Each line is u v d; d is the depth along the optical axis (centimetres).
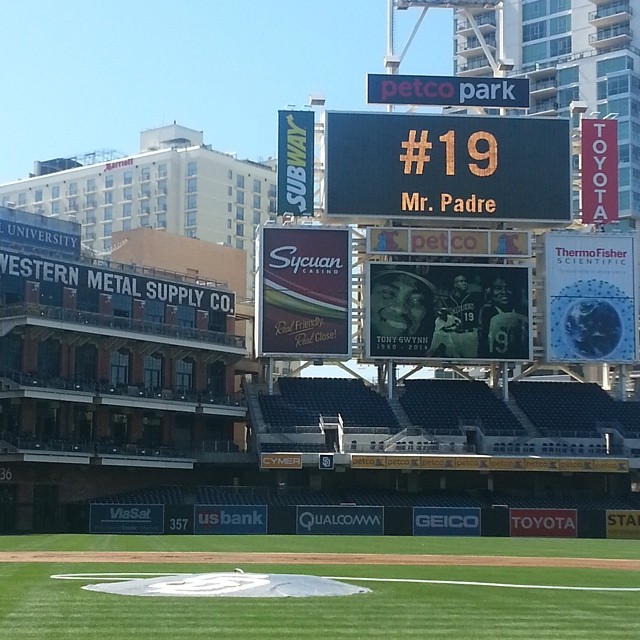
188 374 9400
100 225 18375
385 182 9181
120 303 8944
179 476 9050
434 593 3023
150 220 17800
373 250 9175
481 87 9369
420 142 9212
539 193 9256
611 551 5525
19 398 8000
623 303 9275
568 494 9044
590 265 9281
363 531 7600
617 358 9238
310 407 9175
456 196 9200
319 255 9156
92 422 8600
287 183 9156
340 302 9138
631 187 16050
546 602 2833
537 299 9494
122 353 8894
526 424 9169
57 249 9194
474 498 8806
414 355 9088
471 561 4569
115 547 5366
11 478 7981
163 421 9100
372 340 9062
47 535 6888
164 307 9275
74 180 18812
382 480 9100
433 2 9838
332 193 9125
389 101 9275
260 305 9088
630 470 8788
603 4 17162
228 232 18050
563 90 17062
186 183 17750
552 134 9300
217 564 4131
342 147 9162
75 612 2486
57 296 8494
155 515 7625
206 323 9625
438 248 9225
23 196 19462
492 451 8844
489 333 9156
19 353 8181
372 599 2825
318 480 8838
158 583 3144
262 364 9875
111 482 8600
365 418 9094
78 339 8494
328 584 3172
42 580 3297
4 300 8144
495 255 9244
